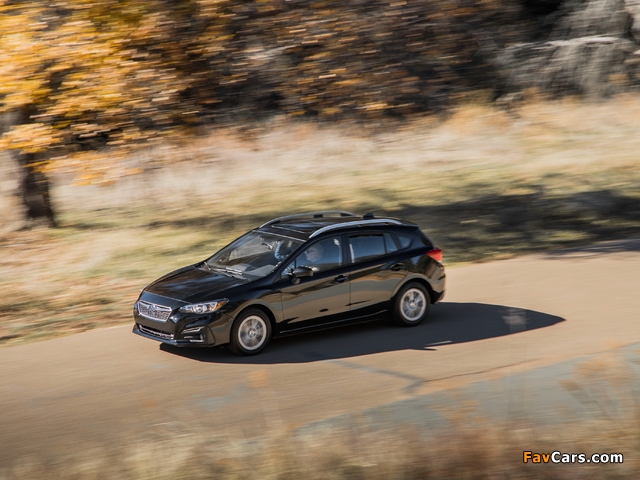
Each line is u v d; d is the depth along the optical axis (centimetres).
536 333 1226
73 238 2272
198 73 1827
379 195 2797
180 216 2566
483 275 1695
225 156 3105
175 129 1909
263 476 671
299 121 2397
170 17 1716
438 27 1986
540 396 878
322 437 762
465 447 700
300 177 3145
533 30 3062
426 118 2388
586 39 3056
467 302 1463
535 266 1766
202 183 3020
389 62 1928
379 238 1295
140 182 2784
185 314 1125
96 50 1659
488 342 1184
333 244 1248
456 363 1074
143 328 1197
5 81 1695
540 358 1076
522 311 1377
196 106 1888
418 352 1145
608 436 727
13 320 1458
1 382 1080
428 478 658
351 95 1922
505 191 2803
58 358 1184
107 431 871
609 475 656
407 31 1898
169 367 1112
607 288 1522
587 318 1306
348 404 916
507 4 2498
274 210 2578
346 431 785
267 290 1165
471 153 3409
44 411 953
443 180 3036
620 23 3106
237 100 2073
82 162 1872
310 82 1862
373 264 1266
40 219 2466
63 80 1756
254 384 994
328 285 1219
